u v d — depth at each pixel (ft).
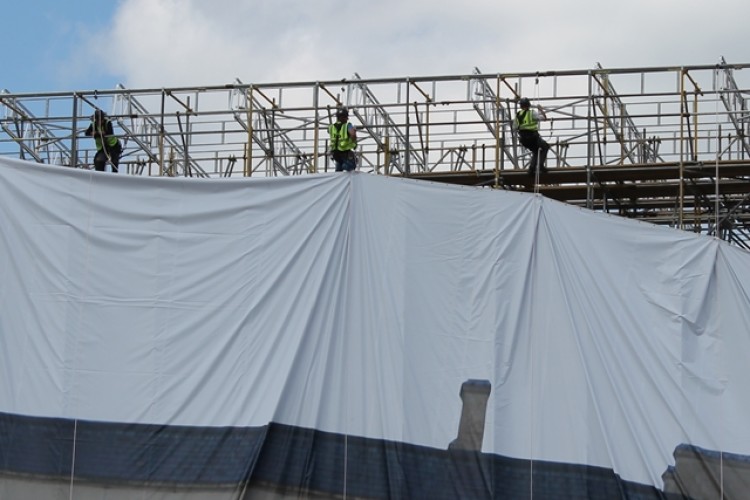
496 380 92.17
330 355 93.25
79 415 94.79
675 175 109.19
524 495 90.79
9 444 95.20
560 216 94.43
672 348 92.48
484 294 93.56
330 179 95.45
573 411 91.76
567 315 92.99
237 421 92.89
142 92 113.29
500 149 117.60
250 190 96.02
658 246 93.81
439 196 94.84
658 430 91.35
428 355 92.99
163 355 94.84
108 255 96.48
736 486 90.43
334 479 91.56
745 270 93.20
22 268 97.25
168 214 96.32
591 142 108.06
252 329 94.32
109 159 112.78
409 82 109.81
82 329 95.86
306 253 94.94
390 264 94.38
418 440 91.76
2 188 98.32
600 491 90.48
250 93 111.45
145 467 93.40
